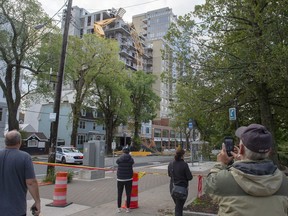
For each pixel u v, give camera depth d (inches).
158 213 311.9
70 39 1471.5
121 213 309.1
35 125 2468.0
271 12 345.1
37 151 1774.1
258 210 84.7
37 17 1011.3
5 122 1668.3
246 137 92.7
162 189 486.6
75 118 1598.2
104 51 1539.1
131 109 1983.3
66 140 2210.9
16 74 1051.9
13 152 154.3
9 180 147.7
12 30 1037.8
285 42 341.7
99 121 1975.9
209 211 307.1
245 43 364.8
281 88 389.7
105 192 434.9
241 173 88.3
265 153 91.1
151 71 4266.7
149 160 1444.4
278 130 617.6
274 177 87.2
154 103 2233.0
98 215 298.8
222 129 552.7
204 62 387.2
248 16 374.0
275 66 315.9
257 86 388.5
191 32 399.2
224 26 397.4
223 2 379.9
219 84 390.0
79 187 477.4
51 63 1103.6
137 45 3978.8
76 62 1470.2
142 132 3068.4
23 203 149.9
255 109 498.6
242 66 359.3
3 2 939.3
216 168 105.0
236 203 87.2
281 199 86.8
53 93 1240.2
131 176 317.7
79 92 1568.7
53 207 328.2
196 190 476.7
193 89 410.0
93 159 598.5
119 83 1784.0
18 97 1053.2
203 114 428.1
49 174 530.0
